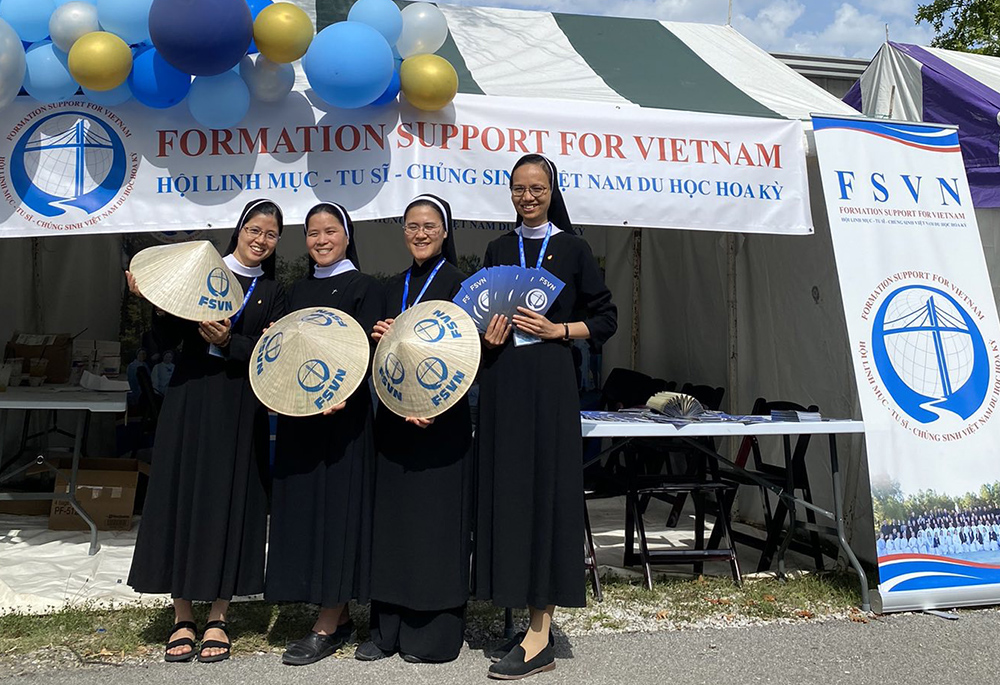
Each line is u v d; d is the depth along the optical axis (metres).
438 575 3.17
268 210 3.41
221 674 3.14
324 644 3.31
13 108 3.95
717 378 6.39
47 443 6.73
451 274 3.34
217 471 3.20
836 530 4.18
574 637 3.62
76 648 3.36
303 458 3.22
